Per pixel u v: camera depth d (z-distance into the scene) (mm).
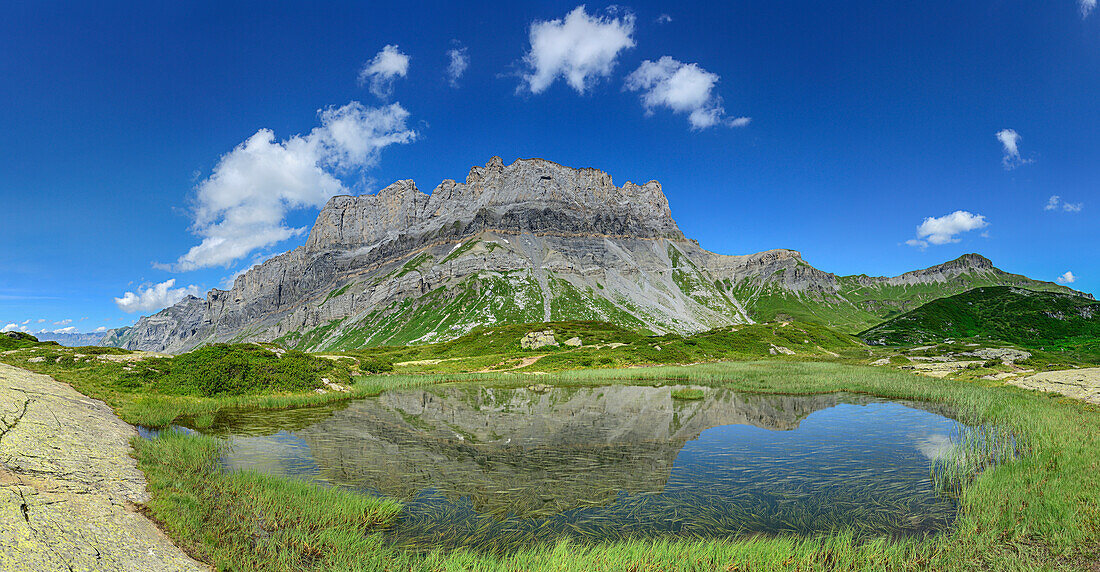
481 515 16891
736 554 13570
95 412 27609
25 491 13297
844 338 138125
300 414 39000
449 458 24828
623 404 44719
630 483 20625
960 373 64000
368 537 14469
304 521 15352
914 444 27703
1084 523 14680
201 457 21969
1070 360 94312
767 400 46562
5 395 22484
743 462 24062
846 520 16547
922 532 15500
